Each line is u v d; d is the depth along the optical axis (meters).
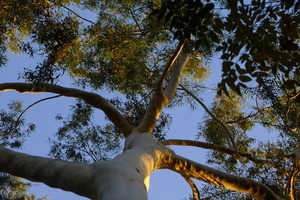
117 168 3.63
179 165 5.18
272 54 3.45
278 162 7.08
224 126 7.60
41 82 6.72
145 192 3.51
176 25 3.61
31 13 7.54
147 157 4.51
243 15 3.46
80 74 8.70
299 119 8.14
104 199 3.32
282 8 3.36
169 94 6.71
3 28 7.97
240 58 3.48
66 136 9.00
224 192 7.88
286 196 6.48
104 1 9.02
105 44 7.99
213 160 9.12
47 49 7.34
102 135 9.17
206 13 3.56
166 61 9.33
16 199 9.47
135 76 8.64
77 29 7.48
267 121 9.27
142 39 8.25
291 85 3.54
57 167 3.77
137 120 8.75
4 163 3.92
